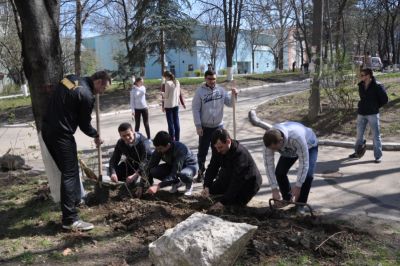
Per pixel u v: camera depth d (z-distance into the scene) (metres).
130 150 6.34
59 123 4.98
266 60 77.94
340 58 12.45
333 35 26.94
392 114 11.98
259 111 15.26
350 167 8.11
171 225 4.99
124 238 4.77
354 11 42.25
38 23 5.65
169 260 3.60
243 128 12.94
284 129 5.02
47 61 5.72
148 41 23.98
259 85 27.11
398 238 4.57
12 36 34.16
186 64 63.38
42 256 4.41
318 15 12.25
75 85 5.04
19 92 39.09
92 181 6.91
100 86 5.31
